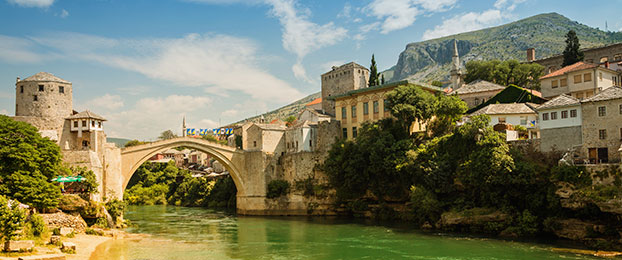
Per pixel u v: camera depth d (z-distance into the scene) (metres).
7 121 58.44
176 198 138.75
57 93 80.69
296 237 64.31
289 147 103.06
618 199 50.41
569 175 56.72
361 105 98.50
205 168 164.25
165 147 86.44
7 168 55.81
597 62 108.69
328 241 60.31
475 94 101.00
